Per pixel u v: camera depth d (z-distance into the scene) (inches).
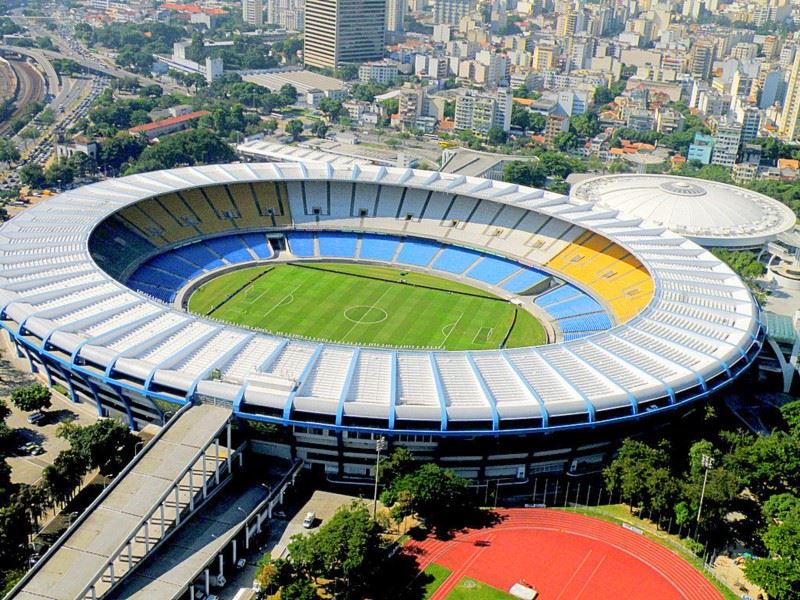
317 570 4603.8
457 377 5925.2
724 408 7185.0
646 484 5383.9
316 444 5698.8
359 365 5964.6
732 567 5142.7
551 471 6043.3
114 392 6097.4
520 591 4771.2
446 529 5364.2
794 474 5728.3
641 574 5032.0
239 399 5502.0
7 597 4168.3
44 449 5959.6
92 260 7421.3
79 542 4527.6
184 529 4909.0
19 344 6978.4
